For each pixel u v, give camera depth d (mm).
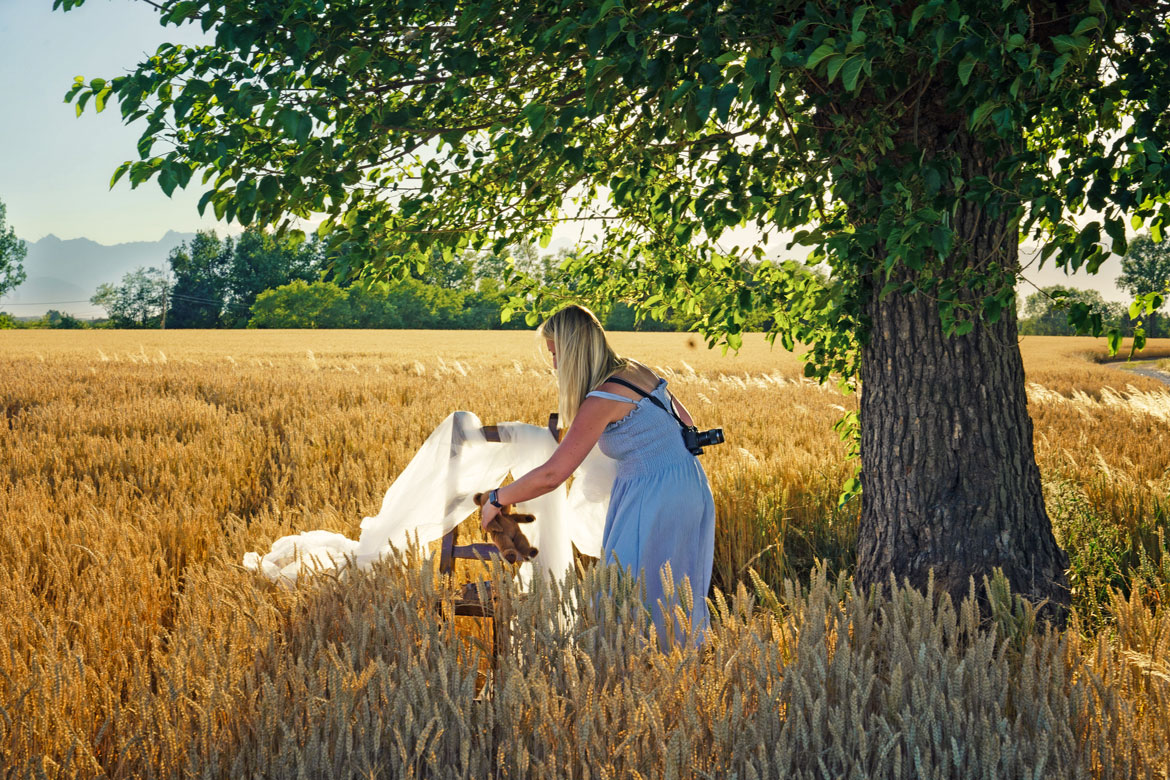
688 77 2365
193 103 2451
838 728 1720
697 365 26594
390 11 2654
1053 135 3324
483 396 12438
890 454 3389
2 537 3930
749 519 4645
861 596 2301
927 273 2904
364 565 3146
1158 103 2164
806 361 4227
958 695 1817
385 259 3195
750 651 2029
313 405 10977
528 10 2641
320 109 2506
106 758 1994
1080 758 1626
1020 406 3324
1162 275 2725
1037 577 3225
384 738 1833
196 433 8344
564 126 2555
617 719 1800
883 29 2322
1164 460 6543
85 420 8898
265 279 101562
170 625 3137
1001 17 2166
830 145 2840
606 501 3400
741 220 2789
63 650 2480
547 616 2258
